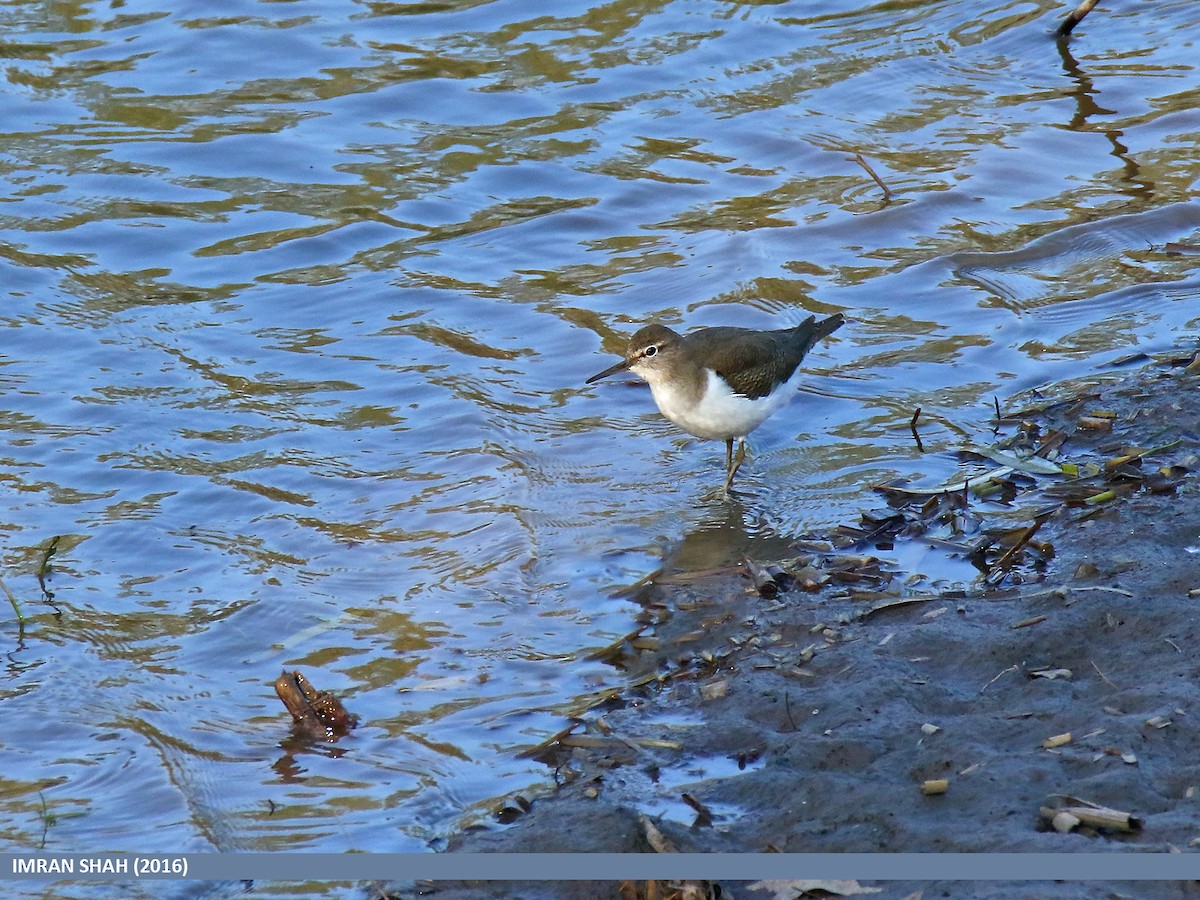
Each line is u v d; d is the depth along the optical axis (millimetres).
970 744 8383
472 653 10578
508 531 12273
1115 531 10828
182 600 11422
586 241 17594
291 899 7988
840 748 8617
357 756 9438
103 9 23328
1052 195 17750
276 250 17438
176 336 15703
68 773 9367
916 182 18234
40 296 16375
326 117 20484
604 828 8203
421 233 17812
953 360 14719
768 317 15664
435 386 14750
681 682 9883
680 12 23172
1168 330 14742
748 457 13414
